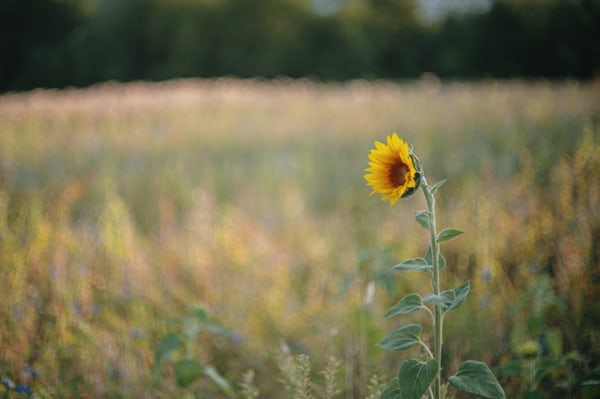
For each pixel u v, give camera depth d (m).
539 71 28.56
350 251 4.23
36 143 9.99
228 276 3.98
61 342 3.02
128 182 6.87
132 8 50.97
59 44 50.28
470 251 3.75
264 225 5.18
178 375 2.50
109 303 3.58
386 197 1.83
